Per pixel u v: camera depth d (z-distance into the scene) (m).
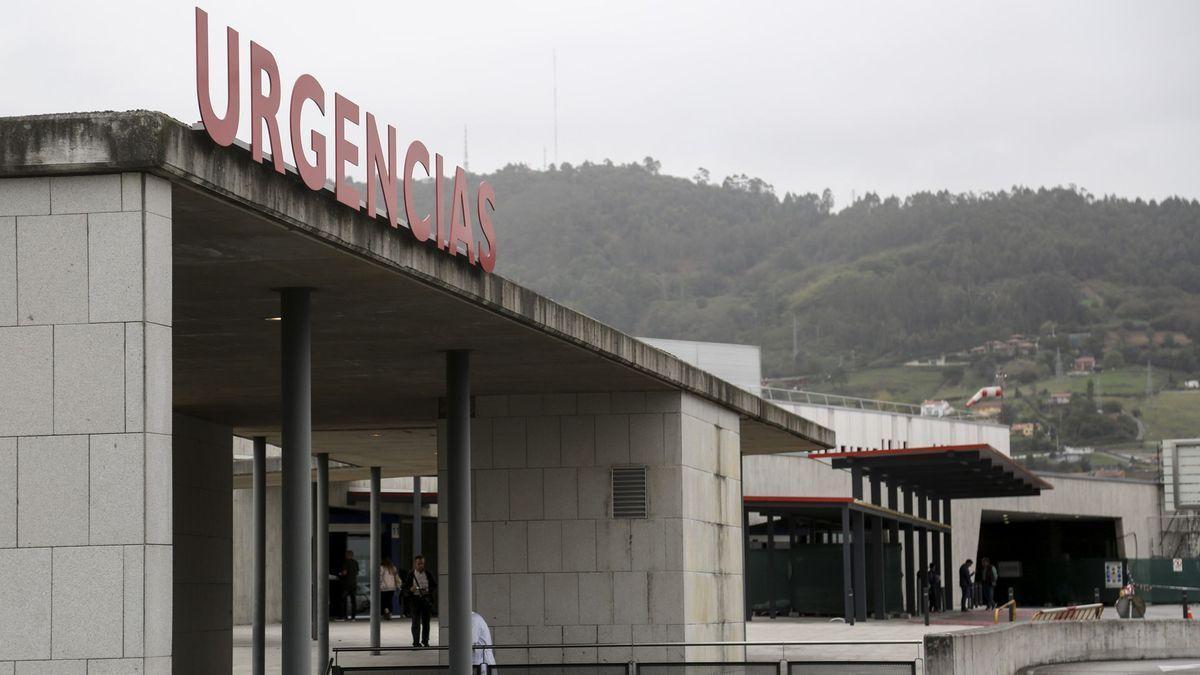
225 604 24.31
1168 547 80.50
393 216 13.04
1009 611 42.38
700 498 22.38
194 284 13.91
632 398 21.56
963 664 19.45
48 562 9.48
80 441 9.55
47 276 9.69
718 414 23.83
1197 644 31.16
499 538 21.61
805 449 32.72
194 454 23.47
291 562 13.81
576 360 18.77
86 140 9.63
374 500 34.09
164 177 9.89
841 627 38.72
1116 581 70.19
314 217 11.73
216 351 17.88
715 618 22.77
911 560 48.88
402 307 15.19
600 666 16.78
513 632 21.39
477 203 15.01
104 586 9.43
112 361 9.59
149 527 9.49
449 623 17.98
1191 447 80.25
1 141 9.66
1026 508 71.75
